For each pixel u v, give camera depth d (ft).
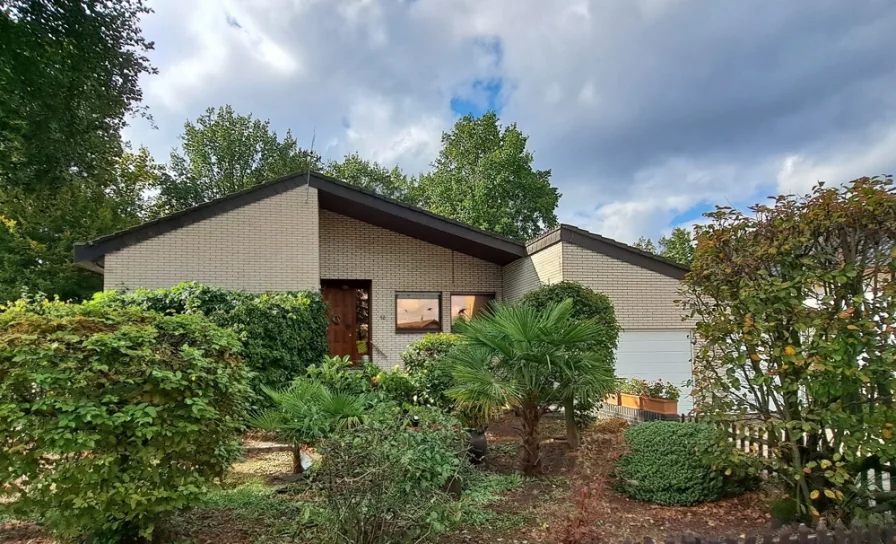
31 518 15.79
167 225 38.81
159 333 14.69
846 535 10.03
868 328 13.91
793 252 15.56
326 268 48.29
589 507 15.34
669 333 40.73
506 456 24.99
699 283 17.80
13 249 68.69
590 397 20.67
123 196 85.71
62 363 12.55
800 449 16.20
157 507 12.98
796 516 15.89
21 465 12.19
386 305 49.19
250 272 39.73
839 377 14.19
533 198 109.29
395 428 15.19
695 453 18.66
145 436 12.92
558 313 21.84
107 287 37.42
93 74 47.52
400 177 146.10
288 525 15.01
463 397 20.72
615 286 40.22
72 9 43.39
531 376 20.77
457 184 113.39
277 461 24.20
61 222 72.08
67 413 12.48
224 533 15.30
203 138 115.34
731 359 16.58
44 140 45.52
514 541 14.89
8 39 39.52
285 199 40.93
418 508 13.32
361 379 25.94
